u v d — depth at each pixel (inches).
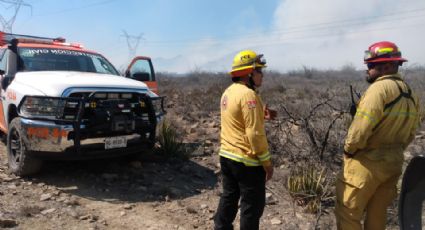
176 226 169.9
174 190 206.4
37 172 215.5
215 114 461.7
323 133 241.4
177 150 266.4
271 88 761.0
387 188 136.1
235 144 140.3
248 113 133.5
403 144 137.0
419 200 129.6
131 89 219.8
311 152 233.6
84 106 196.1
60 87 200.2
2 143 283.6
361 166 129.7
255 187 141.0
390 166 128.5
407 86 130.6
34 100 199.8
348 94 358.3
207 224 174.2
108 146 205.5
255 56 141.6
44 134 196.1
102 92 205.3
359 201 131.3
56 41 320.5
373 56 130.4
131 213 180.5
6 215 165.0
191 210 184.5
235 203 150.8
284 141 266.7
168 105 510.0
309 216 184.1
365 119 123.6
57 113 196.2
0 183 201.8
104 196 198.1
